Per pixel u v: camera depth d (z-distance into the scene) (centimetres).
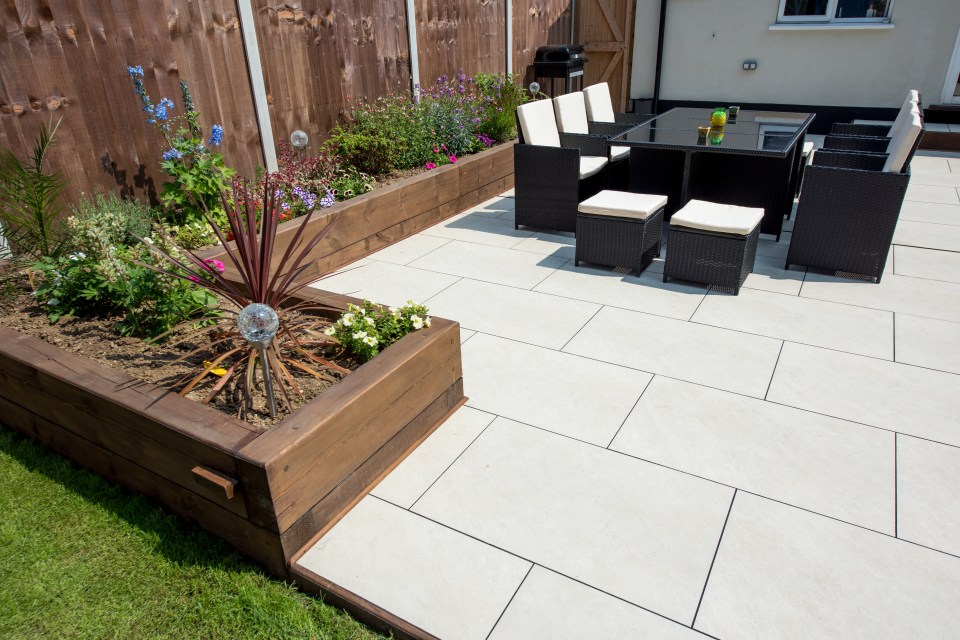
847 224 396
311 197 445
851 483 237
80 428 239
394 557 209
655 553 209
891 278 411
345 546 214
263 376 235
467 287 418
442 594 196
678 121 540
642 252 420
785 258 451
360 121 544
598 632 183
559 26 881
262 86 455
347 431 218
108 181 377
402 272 445
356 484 231
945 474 240
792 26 819
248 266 246
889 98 810
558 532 218
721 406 285
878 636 179
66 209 356
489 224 545
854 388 295
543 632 183
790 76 853
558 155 482
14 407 267
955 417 272
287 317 284
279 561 204
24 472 251
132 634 185
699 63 902
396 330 269
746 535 215
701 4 869
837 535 214
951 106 780
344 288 420
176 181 389
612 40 938
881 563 203
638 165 525
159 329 280
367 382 228
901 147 375
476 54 700
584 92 607
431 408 268
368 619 191
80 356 256
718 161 493
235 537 212
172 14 393
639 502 231
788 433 266
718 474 244
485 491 238
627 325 361
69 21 344
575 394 297
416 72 606
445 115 592
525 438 267
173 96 403
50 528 223
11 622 189
